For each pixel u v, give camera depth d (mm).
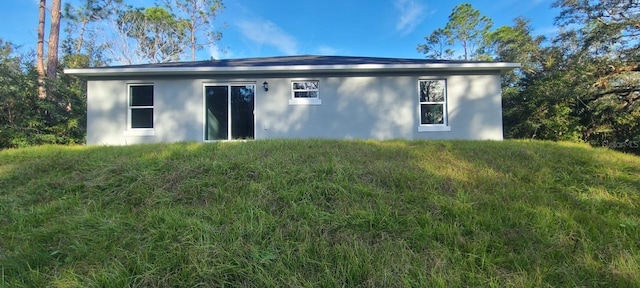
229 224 3254
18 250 2934
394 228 3232
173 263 2658
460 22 35500
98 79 10320
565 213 3525
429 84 10695
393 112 10531
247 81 10547
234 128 10570
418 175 4570
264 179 4324
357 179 4383
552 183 4508
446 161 5469
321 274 2576
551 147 6586
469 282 2477
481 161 5430
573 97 15742
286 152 5680
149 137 10320
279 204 3725
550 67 18859
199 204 3818
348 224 3312
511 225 3307
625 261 2715
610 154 6199
